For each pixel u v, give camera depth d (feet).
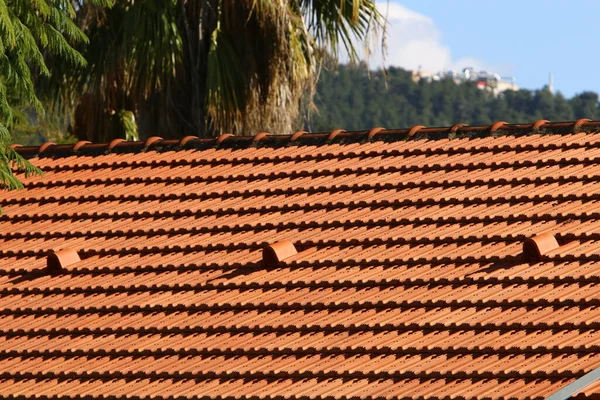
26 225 130.52
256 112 183.62
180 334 104.63
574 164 117.91
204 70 186.09
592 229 104.37
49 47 113.80
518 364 87.92
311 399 90.38
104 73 182.91
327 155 131.95
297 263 110.52
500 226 109.09
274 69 181.98
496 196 114.32
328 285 105.91
